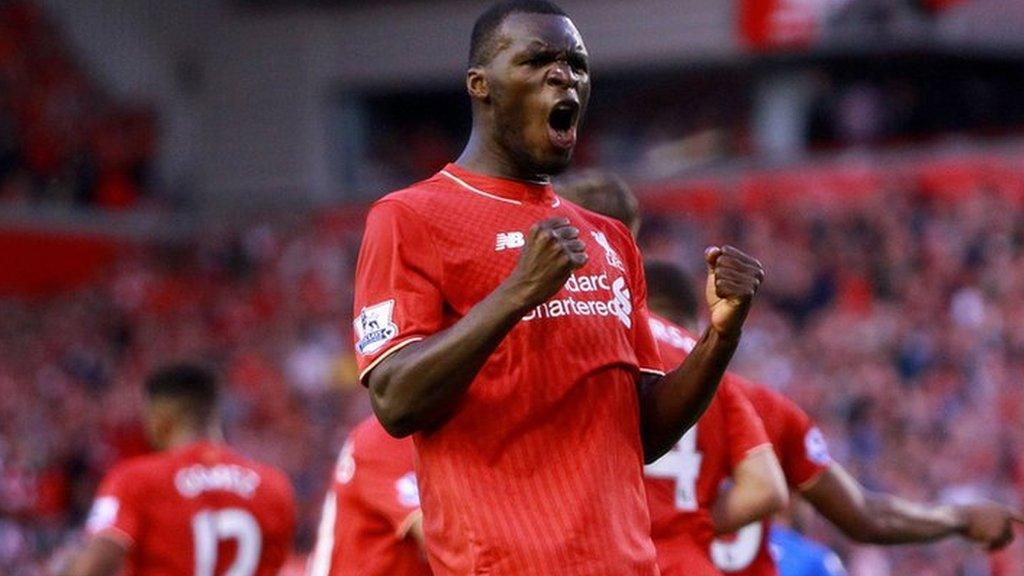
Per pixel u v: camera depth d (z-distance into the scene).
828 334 35.38
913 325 34.94
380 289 7.91
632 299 8.47
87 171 59.28
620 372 8.09
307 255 52.09
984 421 30.05
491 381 7.84
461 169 8.20
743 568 11.68
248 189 62.22
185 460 14.97
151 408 15.41
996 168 43.09
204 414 15.48
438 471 7.88
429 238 7.96
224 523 14.94
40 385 47.19
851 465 29.25
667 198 48.88
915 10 48.19
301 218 55.34
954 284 36.19
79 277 57.34
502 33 8.00
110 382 47.25
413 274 7.91
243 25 62.53
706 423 11.05
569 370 7.89
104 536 14.51
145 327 50.59
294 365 44.81
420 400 7.56
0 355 49.19
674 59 55.19
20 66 60.94
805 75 51.03
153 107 62.78
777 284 38.78
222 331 49.00
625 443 8.04
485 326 7.39
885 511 12.20
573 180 11.20
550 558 7.73
